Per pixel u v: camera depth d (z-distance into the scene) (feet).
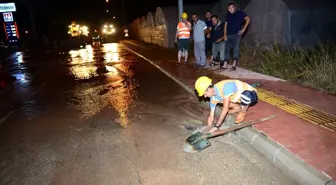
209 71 28.45
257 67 28.19
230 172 10.58
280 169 10.60
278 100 17.15
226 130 12.73
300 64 23.41
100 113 18.70
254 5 32.89
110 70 37.45
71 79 32.60
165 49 59.67
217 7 45.42
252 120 14.25
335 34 28.99
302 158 10.23
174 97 21.49
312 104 15.93
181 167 11.13
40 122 17.65
